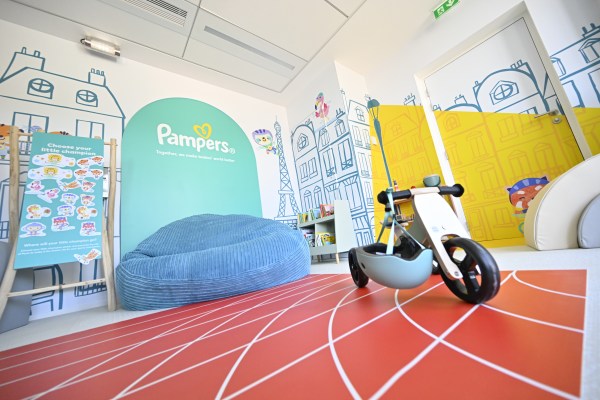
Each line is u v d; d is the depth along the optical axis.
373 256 0.73
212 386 0.42
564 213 1.12
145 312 1.29
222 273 1.31
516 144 1.87
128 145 2.16
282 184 3.09
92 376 0.55
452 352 0.41
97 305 1.74
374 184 2.56
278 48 2.45
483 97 2.04
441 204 0.82
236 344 0.62
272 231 1.66
